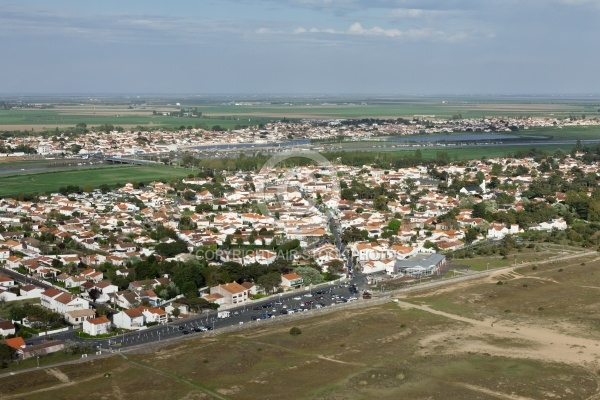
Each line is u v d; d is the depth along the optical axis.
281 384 197.25
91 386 195.25
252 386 195.88
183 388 194.00
